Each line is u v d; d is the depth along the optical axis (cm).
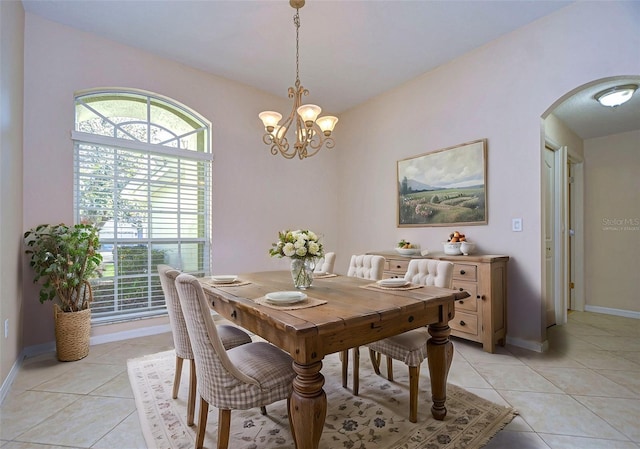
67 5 258
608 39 239
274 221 421
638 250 392
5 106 211
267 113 246
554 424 171
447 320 178
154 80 330
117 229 315
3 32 208
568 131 390
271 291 193
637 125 384
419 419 177
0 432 167
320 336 129
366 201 444
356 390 206
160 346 292
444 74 348
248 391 136
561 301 360
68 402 196
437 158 353
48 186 276
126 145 317
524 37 284
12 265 229
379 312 142
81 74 292
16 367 237
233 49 320
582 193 431
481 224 314
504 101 298
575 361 254
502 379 223
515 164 291
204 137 374
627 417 177
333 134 492
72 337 256
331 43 308
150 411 185
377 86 399
